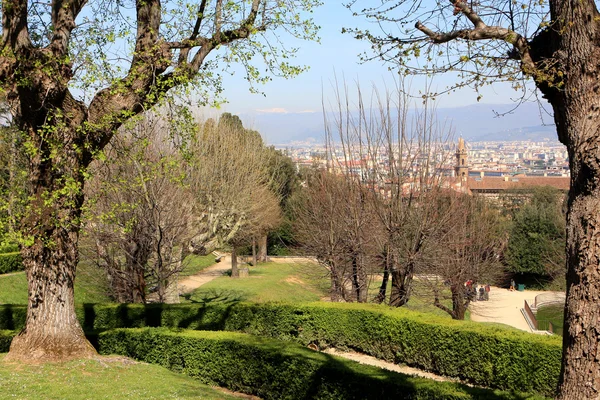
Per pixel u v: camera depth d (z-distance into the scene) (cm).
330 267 2377
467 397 891
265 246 5344
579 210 561
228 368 1295
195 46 1281
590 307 543
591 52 563
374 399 997
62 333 1288
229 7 1254
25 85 1122
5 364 1220
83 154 1258
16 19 1124
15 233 1111
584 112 565
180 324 1806
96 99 1249
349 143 2319
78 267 2609
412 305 3042
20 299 2659
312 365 1115
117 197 1966
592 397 536
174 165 1375
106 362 1277
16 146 1497
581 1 564
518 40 634
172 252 2456
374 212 2181
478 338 1358
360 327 1639
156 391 1116
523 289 4816
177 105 1264
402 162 2234
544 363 1234
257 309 1761
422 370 1490
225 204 2977
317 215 2539
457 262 2348
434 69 684
